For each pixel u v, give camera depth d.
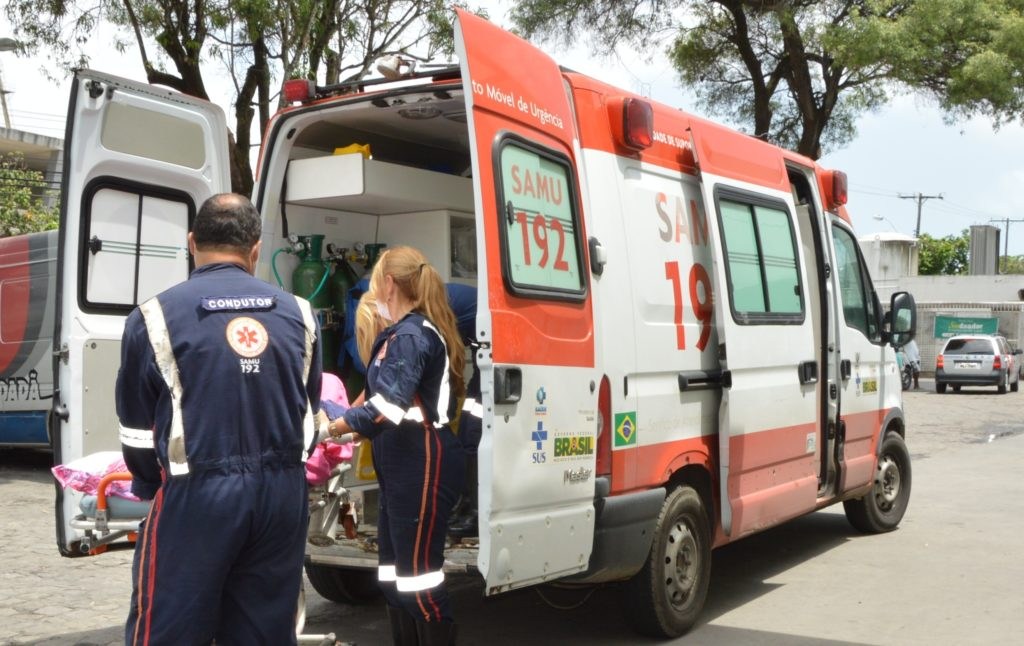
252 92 14.47
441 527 4.29
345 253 5.80
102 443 5.25
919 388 30.50
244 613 3.22
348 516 5.08
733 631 5.69
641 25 21.22
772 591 6.59
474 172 4.16
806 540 8.20
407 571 4.24
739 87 23.50
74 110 5.18
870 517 8.22
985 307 37.78
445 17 14.62
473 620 5.96
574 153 4.88
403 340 4.19
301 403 3.31
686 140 5.82
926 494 10.48
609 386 4.89
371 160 5.38
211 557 3.08
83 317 5.20
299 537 3.30
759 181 6.43
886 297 44.94
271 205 5.48
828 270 7.34
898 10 21.16
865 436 7.84
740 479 5.87
